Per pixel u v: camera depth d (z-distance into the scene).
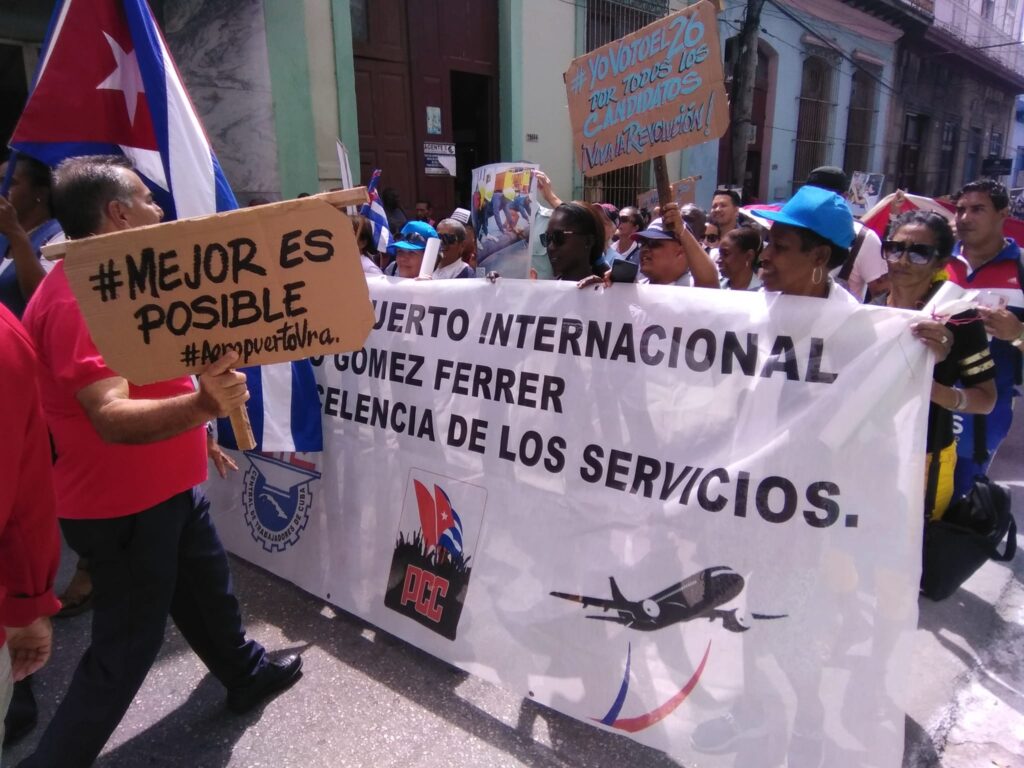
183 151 2.55
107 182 1.67
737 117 10.76
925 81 19.27
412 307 2.71
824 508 1.83
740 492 1.93
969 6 21.41
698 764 1.93
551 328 2.34
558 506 2.27
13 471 1.25
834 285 2.05
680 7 11.17
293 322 1.48
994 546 2.23
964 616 2.83
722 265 3.19
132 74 2.64
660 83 2.54
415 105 8.38
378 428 2.76
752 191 14.18
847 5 14.95
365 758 2.09
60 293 1.66
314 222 1.44
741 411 1.97
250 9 6.55
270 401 2.80
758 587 1.90
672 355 2.10
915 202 4.38
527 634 2.27
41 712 2.32
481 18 8.86
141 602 1.87
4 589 1.32
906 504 1.74
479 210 3.55
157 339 1.44
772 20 13.23
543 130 9.62
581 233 2.73
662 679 2.01
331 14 7.20
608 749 2.10
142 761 2.09
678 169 11.70
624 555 2.12
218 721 2.25
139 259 1.40
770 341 1.95
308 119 7.13
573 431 2.26
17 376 1.24
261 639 2.66
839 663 1.79
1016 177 29.58
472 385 2.51
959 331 2.11
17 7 6.29
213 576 2.11
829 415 1.84
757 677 1.88
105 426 1.50
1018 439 5.03
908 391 1.76
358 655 2.56
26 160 2.70
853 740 1.76
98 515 1.80
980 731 2.21
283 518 3.04
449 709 2.28
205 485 3.34
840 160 16.30
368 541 2.75
